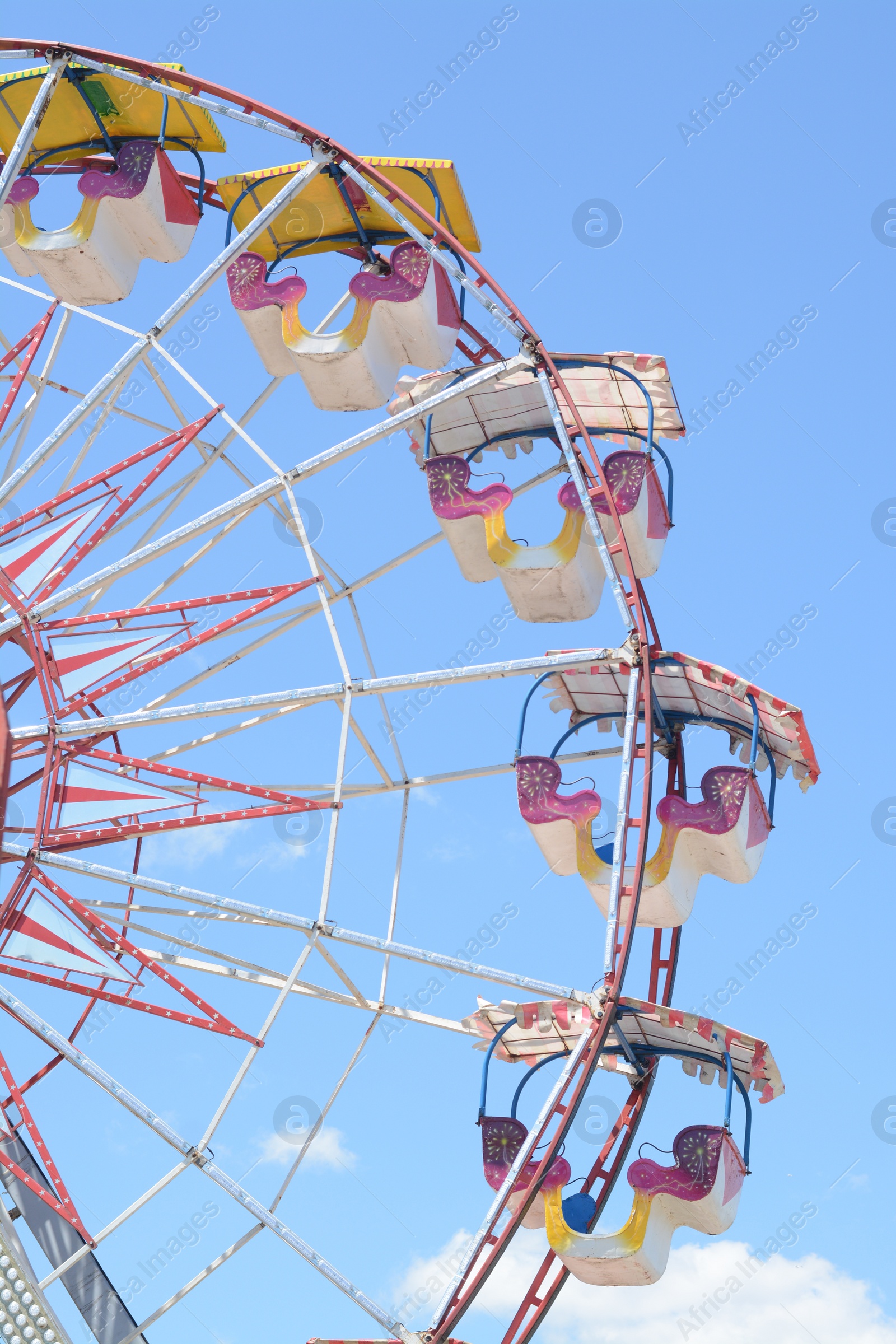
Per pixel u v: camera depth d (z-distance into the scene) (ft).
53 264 68.13
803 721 62.64
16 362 68.23
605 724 69.92
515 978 56.54
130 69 65.92
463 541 68.85
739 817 60.85
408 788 71.41
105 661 63.05
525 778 63.57
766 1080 61.16
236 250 65.51
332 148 65.36
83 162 72.49
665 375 69.10
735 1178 59.82
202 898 55.88
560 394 70.23
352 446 63.57
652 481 66.28
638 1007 58.18
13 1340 49.78
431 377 72.69
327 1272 53.36
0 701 41.63
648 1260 57.62
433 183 67.56
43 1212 59.98
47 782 58.59
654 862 60.85
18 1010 52.60
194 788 69.10
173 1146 52.90
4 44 65.98
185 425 70.13
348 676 60.34
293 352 65.92
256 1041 54.39
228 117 65.77
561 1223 58.49
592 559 66.33
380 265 70.85
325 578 69.92
